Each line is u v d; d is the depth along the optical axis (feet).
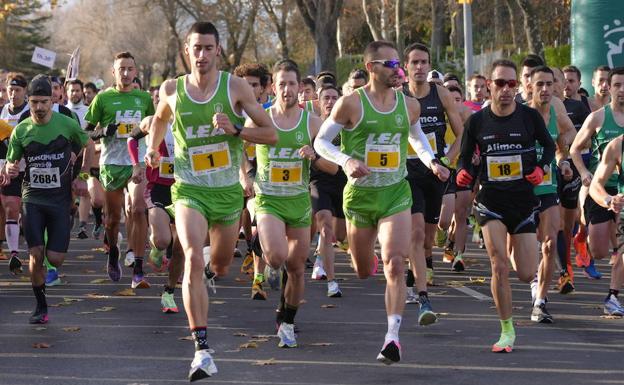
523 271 29.48
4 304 37.65
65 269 47.78
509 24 165.58
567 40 151.43
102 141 43.65
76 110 60.95
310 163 31.65
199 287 25.04
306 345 30.12
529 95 37.17
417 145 29.58
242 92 26.40
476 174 30.19
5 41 243.81
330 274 39.68
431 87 37.29
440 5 143.84
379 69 27.78
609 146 33.17
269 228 29.73
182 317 34.76
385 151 27.89
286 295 29.99
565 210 41.50
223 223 26.91
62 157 34.40
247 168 37.14
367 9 136.98
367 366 27.25
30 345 30.12
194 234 25.68
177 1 171.83
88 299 38.60
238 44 179.42
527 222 29.37
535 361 27.81
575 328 32.83
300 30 186.39
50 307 36.83
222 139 26.45
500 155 29.22
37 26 263.90
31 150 34.12
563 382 25.36
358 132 27.96
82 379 25.84
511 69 29.17
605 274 46.73
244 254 53.88
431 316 31.01
